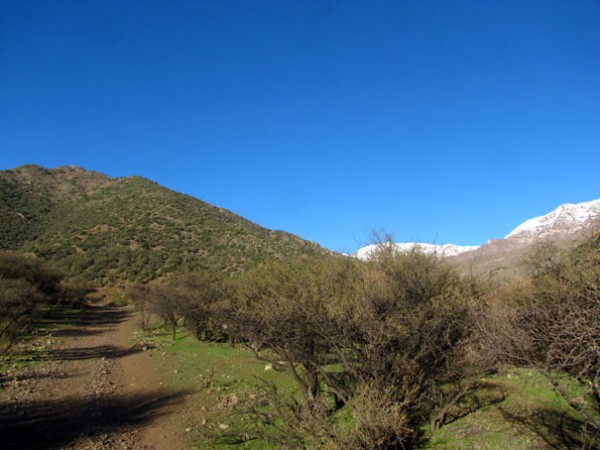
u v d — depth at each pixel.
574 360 3.64
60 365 16.28
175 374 14.00
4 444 7.89
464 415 7.45
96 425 9.18
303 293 6.50
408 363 5.88
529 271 5.98
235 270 39.78
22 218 76.75
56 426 9.09
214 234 68.06
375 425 5.30
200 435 8.14
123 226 71.38
